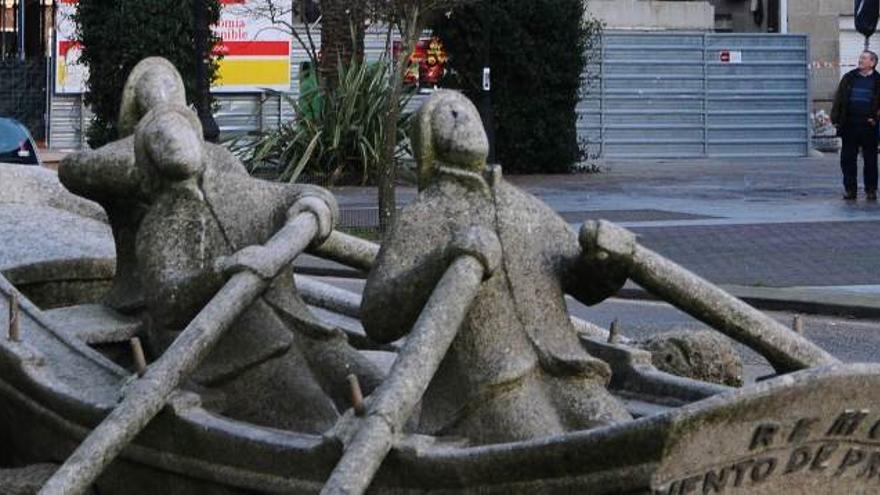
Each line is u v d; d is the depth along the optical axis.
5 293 9.51
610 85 43.81
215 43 33.84
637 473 5.83
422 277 7.00
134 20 34.22
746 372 12.07
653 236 23.19
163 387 7.38
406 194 29.22
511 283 7.07
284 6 39.38
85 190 9.10
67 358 8.75
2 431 9.20
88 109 41.34
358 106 30.84
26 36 46.25
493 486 6.25
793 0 53.72
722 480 5.96
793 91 45.03
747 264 20.39
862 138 28.48
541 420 6.91
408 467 6.49
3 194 11.55
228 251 8.27
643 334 15.48
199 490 7.52
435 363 6.68
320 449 6.73
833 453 6.18
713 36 44.38
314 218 8.15
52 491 6.99
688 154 44.47
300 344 8.23
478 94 35.41
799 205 28.16
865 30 33.34
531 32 36.22
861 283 18.83
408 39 24.23
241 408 8.05
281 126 31.44
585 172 37.47
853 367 5.93
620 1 47.62
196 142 8.30
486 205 7.16
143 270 8.33
